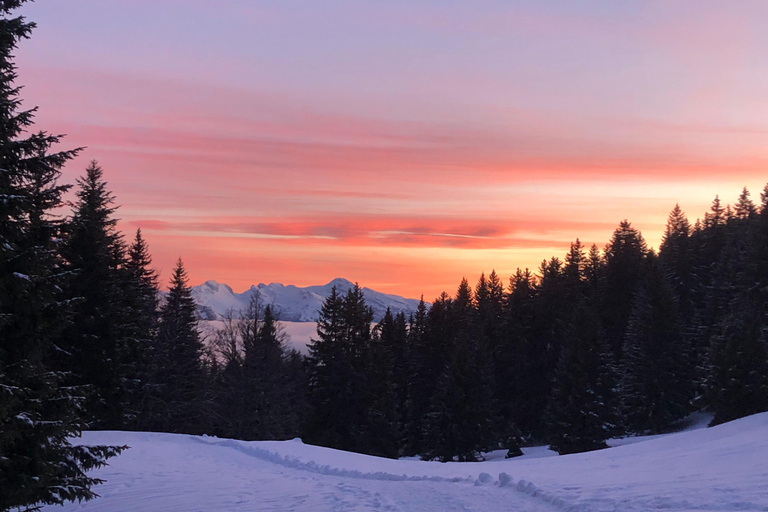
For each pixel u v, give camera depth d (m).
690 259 73.31
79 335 30.44
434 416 52.97
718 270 63.59
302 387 64.94
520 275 86.06
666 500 9.73
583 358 49.94
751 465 12.91
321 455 23.83
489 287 91.56
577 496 11.02
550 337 67.38
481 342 57.94
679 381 54.00
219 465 20.33
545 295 70.06
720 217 90.31
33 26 10.56
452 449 51.09
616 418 48.56
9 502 9.60
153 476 16.77
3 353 9.53
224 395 51.66
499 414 62.97
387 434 53.50
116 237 37.38
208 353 50.97
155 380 44.44
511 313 69.31
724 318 51.16
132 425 41.47
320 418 52.88
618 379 55.94
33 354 9.95
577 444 47.53
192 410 46.22
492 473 16.86
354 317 56.31
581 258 83.06
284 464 21.44
